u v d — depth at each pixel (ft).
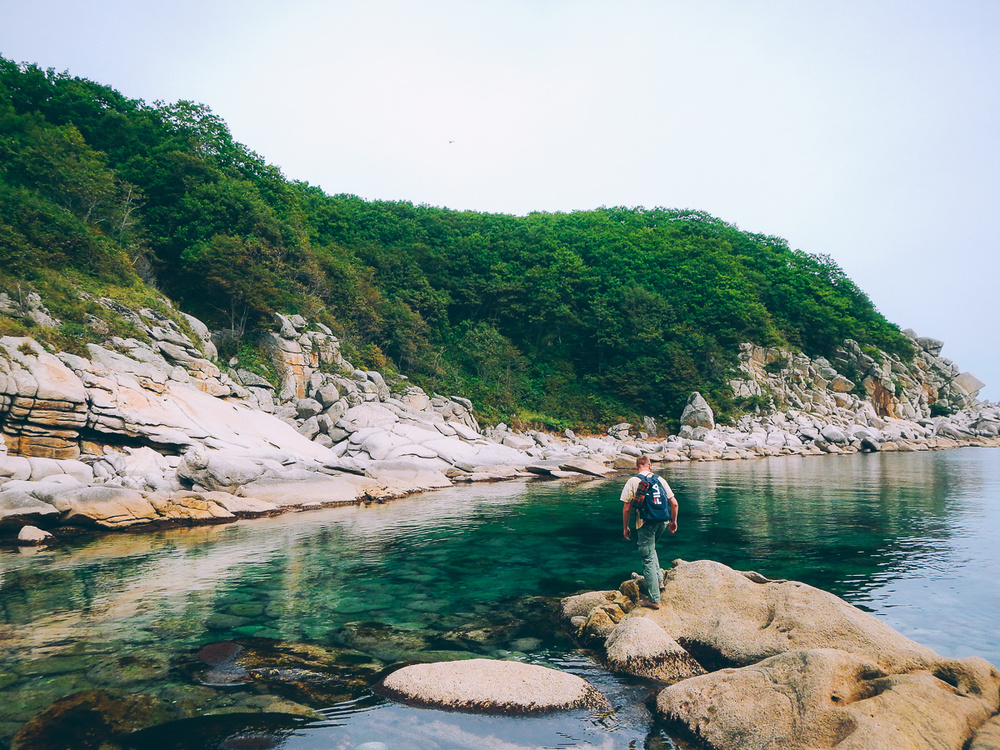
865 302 259.60
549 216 290.76
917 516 46.96
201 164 134.21
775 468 102.22
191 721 14.83
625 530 23.63
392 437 89.61
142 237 119.85
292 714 15.26
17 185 100.12
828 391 206.08
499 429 142.10
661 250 243.60
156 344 81.71
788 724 13.39
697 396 167.32
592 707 15.90
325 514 53.57
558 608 25.04
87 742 13.71
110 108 150.41
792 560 32.35
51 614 23.95
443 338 186.50
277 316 115.65
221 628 22.27
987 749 11.75
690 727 14.46
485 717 15.21
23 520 41.52
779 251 288.30
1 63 141.59
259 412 79.10
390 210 241.35
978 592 25.53
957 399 235.40
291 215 159.22
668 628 21.03
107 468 55.06
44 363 58.03
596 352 196.95
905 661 15.98
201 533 43.65
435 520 49.57
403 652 19.98
